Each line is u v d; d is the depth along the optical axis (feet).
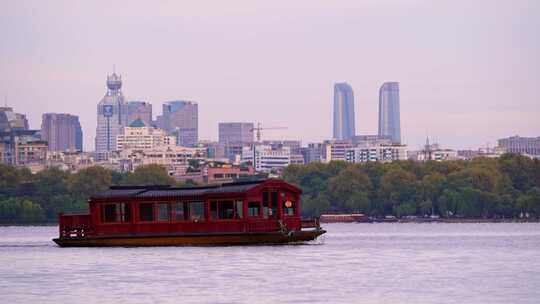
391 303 646.74
